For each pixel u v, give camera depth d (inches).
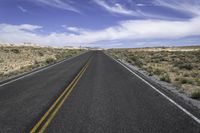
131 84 553.0
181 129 244.7
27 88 531.8
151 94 432.1
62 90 489.7
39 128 255.3
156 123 265.6
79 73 799.1
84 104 362.6
